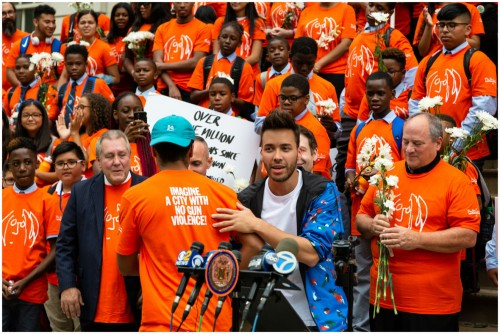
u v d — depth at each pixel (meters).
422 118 5.12
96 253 5.35
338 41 8.77
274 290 3.89
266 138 4.42
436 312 4.99
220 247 3.71
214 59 8.69
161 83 9.45
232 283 3.57
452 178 5.05
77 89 9.08
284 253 3.59
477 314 6.71
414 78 7.80
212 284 3.53
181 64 9.30
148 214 4.09
